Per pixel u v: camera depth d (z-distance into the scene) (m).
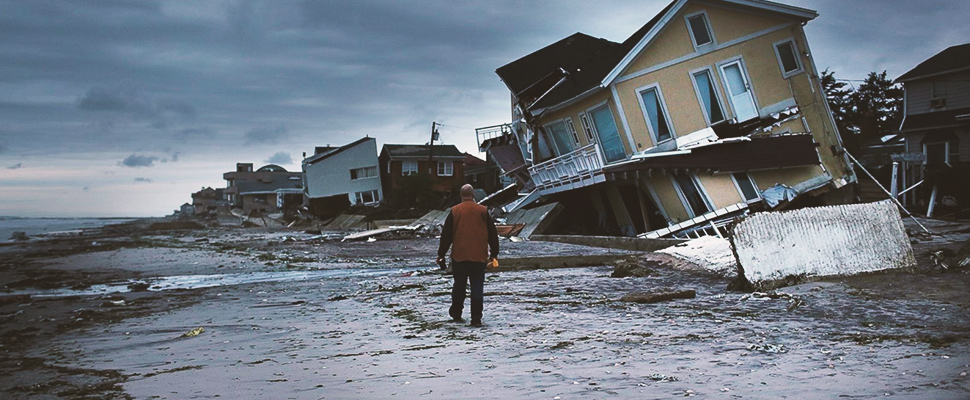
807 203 25.91
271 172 139.88
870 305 7.96
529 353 5.93
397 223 48.03
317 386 4.97
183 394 4.96
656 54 25.72
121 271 21.97
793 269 10.01
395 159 70.81
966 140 33.09
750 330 6.68
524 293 11.30
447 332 7.50
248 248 31.52
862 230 10.37
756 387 4.29
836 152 26.05
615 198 31.14
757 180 24.83
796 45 26.14
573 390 4.40
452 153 73.44
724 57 25.75
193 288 15.48
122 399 4.95
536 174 33.53
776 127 25.58
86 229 90.38
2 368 6.77
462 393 4.48
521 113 35.81
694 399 4.04
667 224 26.53
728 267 11.89
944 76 34.28
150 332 8.93
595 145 26.81
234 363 6.24
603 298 10.12
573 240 25.69
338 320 9.08
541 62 38.78
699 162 24.14
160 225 86.81
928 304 7.80
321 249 28.39
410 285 13.46
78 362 6.90
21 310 12.19
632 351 5.79
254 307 11.25
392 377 5.15
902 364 4.80
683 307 8.68
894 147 39.22
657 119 25.83
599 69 28.92
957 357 4.96
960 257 10.38
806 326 6.81
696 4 25.53
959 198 25.42
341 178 75.62
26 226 113.88
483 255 8.16
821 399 3.91
